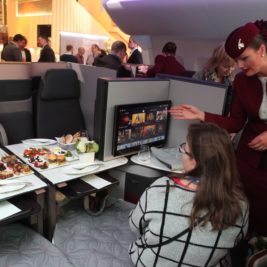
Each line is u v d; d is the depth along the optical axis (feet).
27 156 5.60
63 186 4.83
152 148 6.17
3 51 16.15
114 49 12.78
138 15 11.54
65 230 4.94
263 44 4.23
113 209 5.63
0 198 4.16
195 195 3.13
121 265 4.29
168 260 3.31
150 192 3.41
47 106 7.46
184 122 6.41
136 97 5.91
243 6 8.41
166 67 10.07
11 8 30.50
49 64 7.73
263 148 4.67
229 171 3.14
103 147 5.62
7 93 6.89
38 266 4.16
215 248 3.24
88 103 7.80
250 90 4.80
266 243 4.93
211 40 10.95
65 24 26.30
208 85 6.00
